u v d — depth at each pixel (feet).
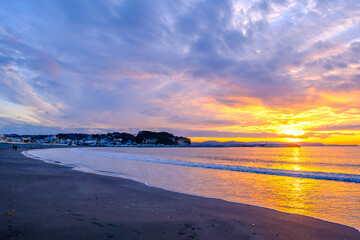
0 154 132.98
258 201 32.53
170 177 55.93
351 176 58.34
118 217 20.49
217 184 46.68
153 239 15.97
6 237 14.44
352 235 19.40
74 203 25.17
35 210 20.89
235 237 17.66
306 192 39.42
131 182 45.34
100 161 104.47
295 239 18.10
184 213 23.88
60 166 72.64
